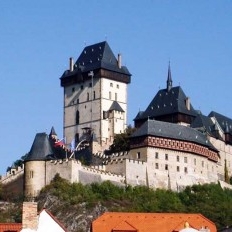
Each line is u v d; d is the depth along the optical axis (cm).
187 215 13238
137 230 12731
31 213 10381
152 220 12988
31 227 10350
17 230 10869
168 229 12825
